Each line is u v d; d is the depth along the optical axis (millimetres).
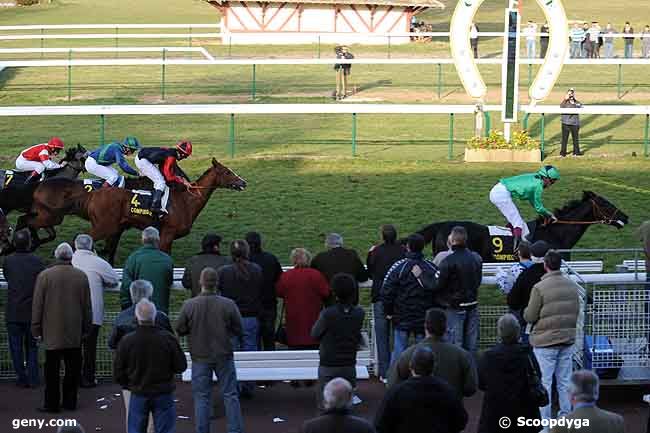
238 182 14703
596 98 30375
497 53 39156
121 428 9383
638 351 10039
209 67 35344
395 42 40812
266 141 24547
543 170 13422
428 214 17969
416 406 7086
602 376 10031
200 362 8797
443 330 7859
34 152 15602
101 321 10484
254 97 29984
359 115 27969
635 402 10172
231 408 8852
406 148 23750
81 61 30109
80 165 15859
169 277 10148
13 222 17812
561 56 22812
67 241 16609
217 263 10047
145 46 40312
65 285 9578
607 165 21656
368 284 11133
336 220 17609
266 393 10516
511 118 22344
